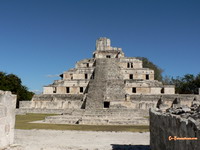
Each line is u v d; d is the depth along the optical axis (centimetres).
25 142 1877
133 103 6444
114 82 7012
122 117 4575
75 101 6800
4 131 1555
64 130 2841
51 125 3494
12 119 1703
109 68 7538
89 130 2895
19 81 8938
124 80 7112
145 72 7419
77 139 2122
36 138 2131
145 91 6969
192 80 10350
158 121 1334
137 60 7781
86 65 8075
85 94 6800
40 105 7006
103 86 6781
